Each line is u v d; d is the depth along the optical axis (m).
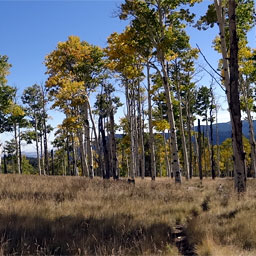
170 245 5.73
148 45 18.50
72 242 5.61
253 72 21.61
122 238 5.91
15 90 29.00
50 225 6.62
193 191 13.22
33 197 9.97
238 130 11.12
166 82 16.94
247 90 25.28
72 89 21.53
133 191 12.73
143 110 33.06
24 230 6.21
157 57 17.86
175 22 17.66
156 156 52.72
